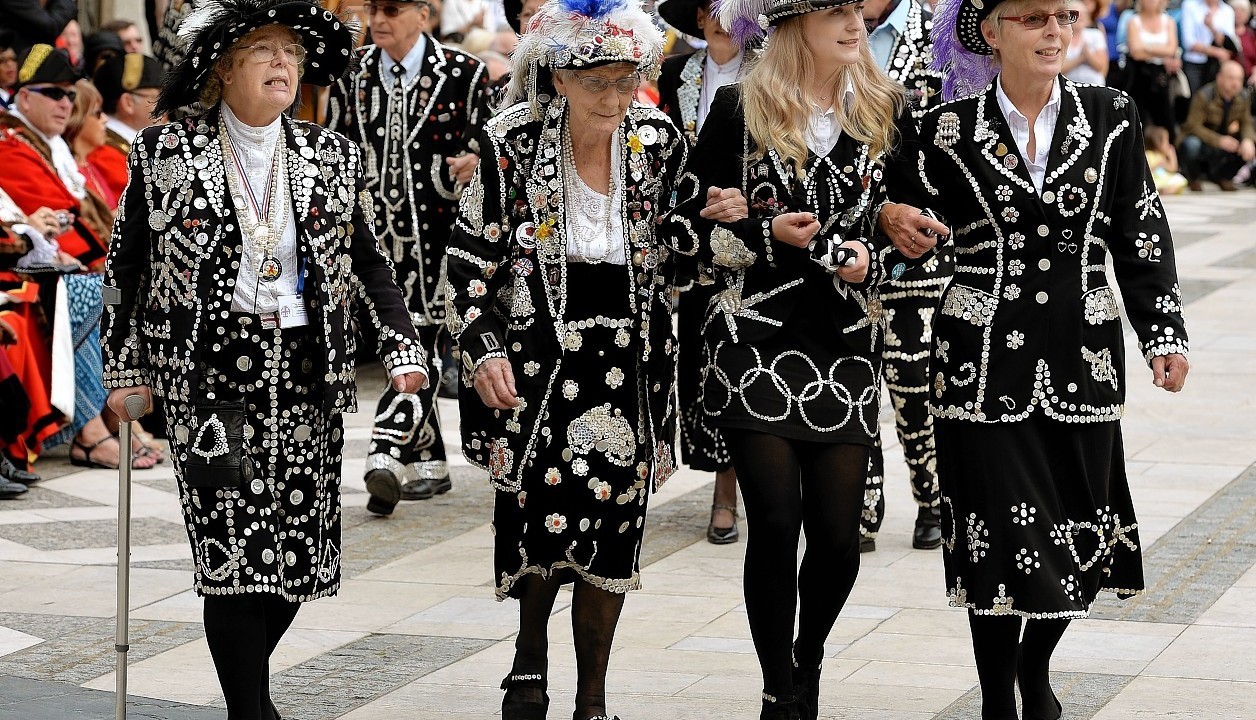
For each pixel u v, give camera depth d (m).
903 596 7.92
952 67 6.12
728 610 7.77
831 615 6.11
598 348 5.96
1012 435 5.76
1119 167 5.80
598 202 5.94
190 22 5.46
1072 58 25.84
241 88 5.55
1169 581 7.99
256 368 5.58
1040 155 5.75
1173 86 26.80
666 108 8.87
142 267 5.62
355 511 9.83
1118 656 6.90
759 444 5.95
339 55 5.80
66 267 10.81
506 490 5.98
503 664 7.04
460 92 9.69
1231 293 17.08
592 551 6.00
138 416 5.61
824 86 6.01
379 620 7.68
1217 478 10.12
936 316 5.93
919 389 8.56
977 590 5.78
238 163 5.59
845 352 6.02
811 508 6.04
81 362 11.01
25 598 8.06
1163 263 5.81
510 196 5.93
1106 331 5.79
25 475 10.52
